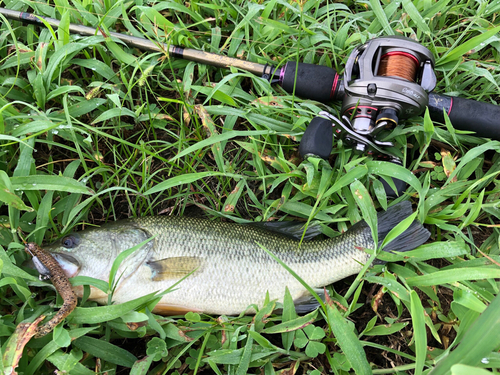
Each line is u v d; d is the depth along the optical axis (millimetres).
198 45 441
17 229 352
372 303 381
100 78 430
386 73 369
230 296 348
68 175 382
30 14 403
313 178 399
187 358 343
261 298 354
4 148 378
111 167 415
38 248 323
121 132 421
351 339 314
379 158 409
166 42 429
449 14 467
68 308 310
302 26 436
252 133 387
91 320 317
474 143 424
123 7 423
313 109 417
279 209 404
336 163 415
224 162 429
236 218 398
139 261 342
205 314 357
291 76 413
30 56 406
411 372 375
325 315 354
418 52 369
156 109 427
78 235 343
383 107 364
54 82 414
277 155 420
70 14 430
